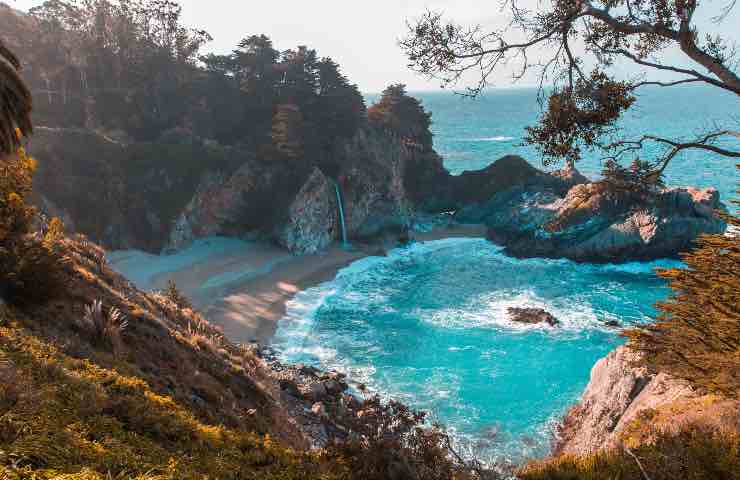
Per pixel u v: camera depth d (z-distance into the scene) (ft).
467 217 331.36
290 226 247.09
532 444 98.12
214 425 37.86
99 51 313.73
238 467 25.38
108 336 40.24
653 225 223.30
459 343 147.64
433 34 31.17
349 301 185.26
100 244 228.63
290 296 188.44
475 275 220.02
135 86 311.88
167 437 25.79
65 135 246.68
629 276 213.46
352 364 134.00
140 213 240.32
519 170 348.18
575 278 212.23
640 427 50.62
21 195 44.93
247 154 274.16
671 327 51.39
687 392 56.13
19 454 15.46
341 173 281.13
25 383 21.52
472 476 33.76
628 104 28.81
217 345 73.00
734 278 46.24
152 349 46.78
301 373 119.65
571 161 32.45
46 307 39.70
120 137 284.20
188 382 45.03
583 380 124.88
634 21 28.86
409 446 30.22
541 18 30.14
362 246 268.00
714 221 220.84
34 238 45.27
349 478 28.22
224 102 321.52
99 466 17.43
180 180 252.42
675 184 377.50
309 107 320.70
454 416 108.37
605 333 153.58
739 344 45.01
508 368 131.54
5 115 39.91
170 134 280.10
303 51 344.28
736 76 26.53
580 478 29.48
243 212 266.36
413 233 303.48
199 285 192.03
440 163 375.45
